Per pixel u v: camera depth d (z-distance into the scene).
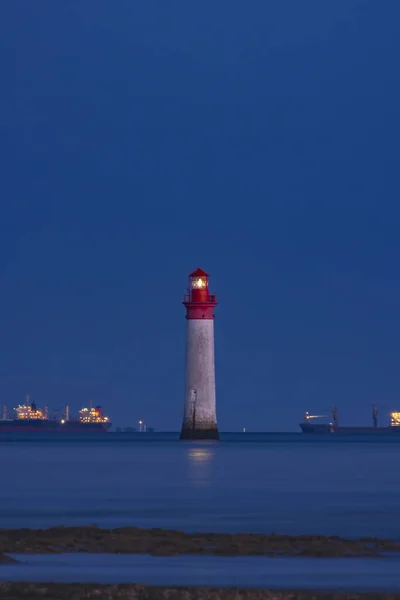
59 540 60.31
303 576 49.94
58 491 98.56
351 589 46.56
